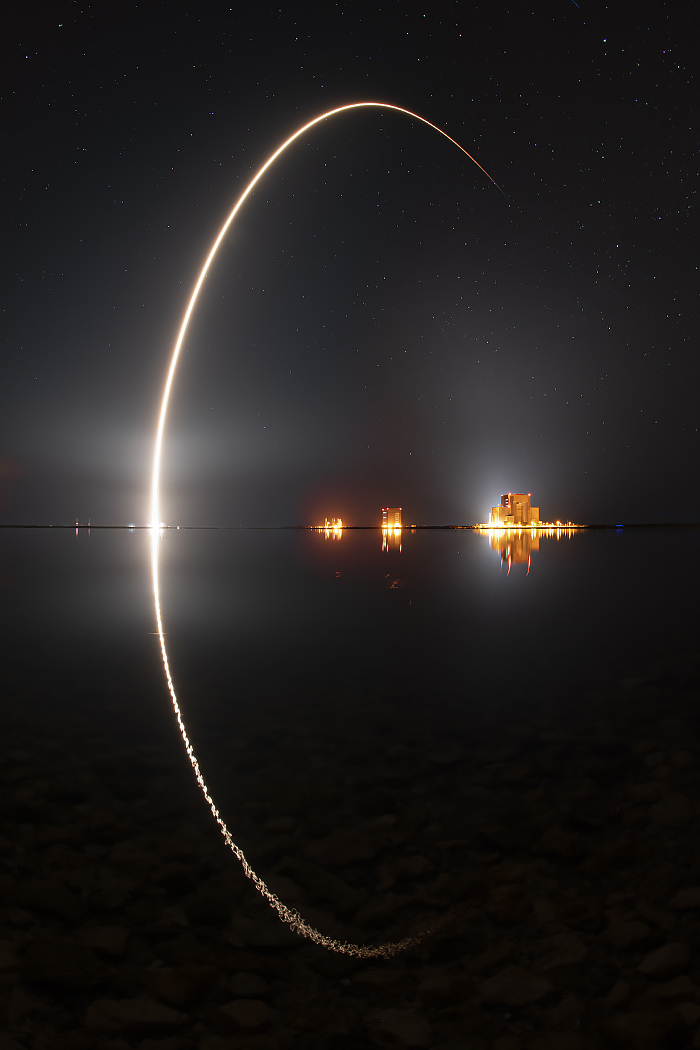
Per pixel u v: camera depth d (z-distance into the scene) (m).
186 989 1.91
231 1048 1.69
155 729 4.24
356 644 7.11
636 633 7.48
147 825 2.93
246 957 2.05
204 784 3.37
